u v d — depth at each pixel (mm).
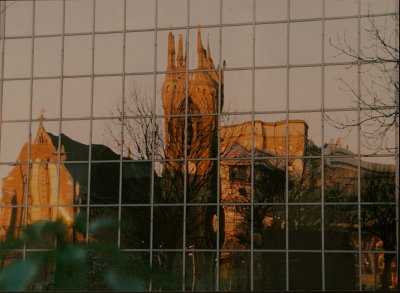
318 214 31531
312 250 31250
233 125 33094
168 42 34312
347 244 31047
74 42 35344
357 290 30625
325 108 32438
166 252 32500
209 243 32219
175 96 33844
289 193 31938
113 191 33750
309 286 30984
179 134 33531
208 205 32625
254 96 33094
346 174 31672
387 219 30953
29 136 35375
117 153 34062
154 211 33000
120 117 34312
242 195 32344
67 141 34812
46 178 34812
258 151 32625
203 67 33812
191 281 32031
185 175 33062
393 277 30391
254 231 31891
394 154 31453
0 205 35219
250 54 33406
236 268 31719
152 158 33594
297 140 32344
